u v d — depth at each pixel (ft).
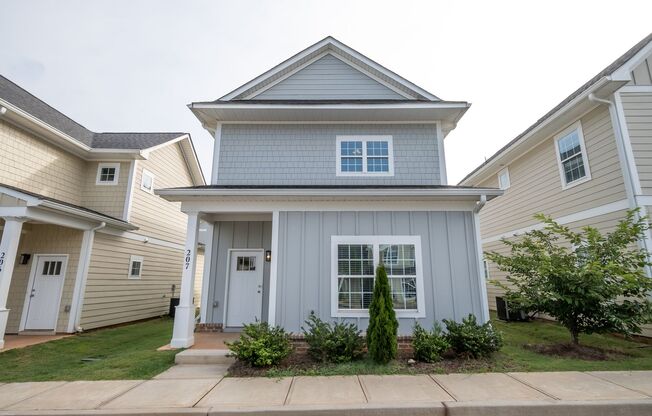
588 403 12.52
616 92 25.57
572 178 30.22
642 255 19.94
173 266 47.62
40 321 30.25
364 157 28.48
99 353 23.21
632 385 14.44
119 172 37.96
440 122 29.19
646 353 20.01
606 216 26.11
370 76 31.32
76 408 12.60
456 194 22.07
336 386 14.78
